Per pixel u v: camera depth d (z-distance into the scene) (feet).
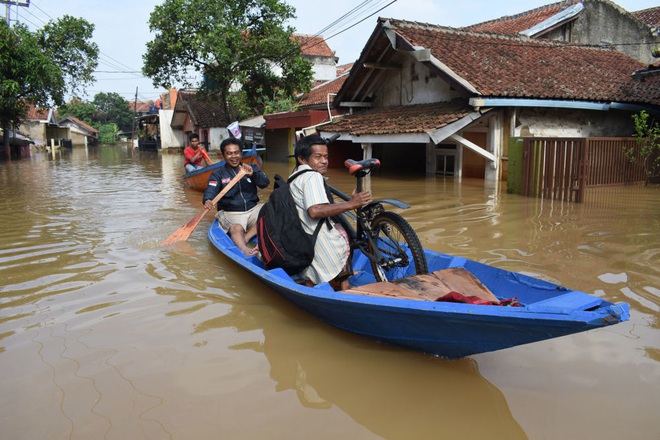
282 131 65.21
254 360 9.86
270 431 7.63
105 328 11.31
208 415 8.02
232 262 16.37
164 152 112.68
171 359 9.87
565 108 38.06
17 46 71.87
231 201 18.83
